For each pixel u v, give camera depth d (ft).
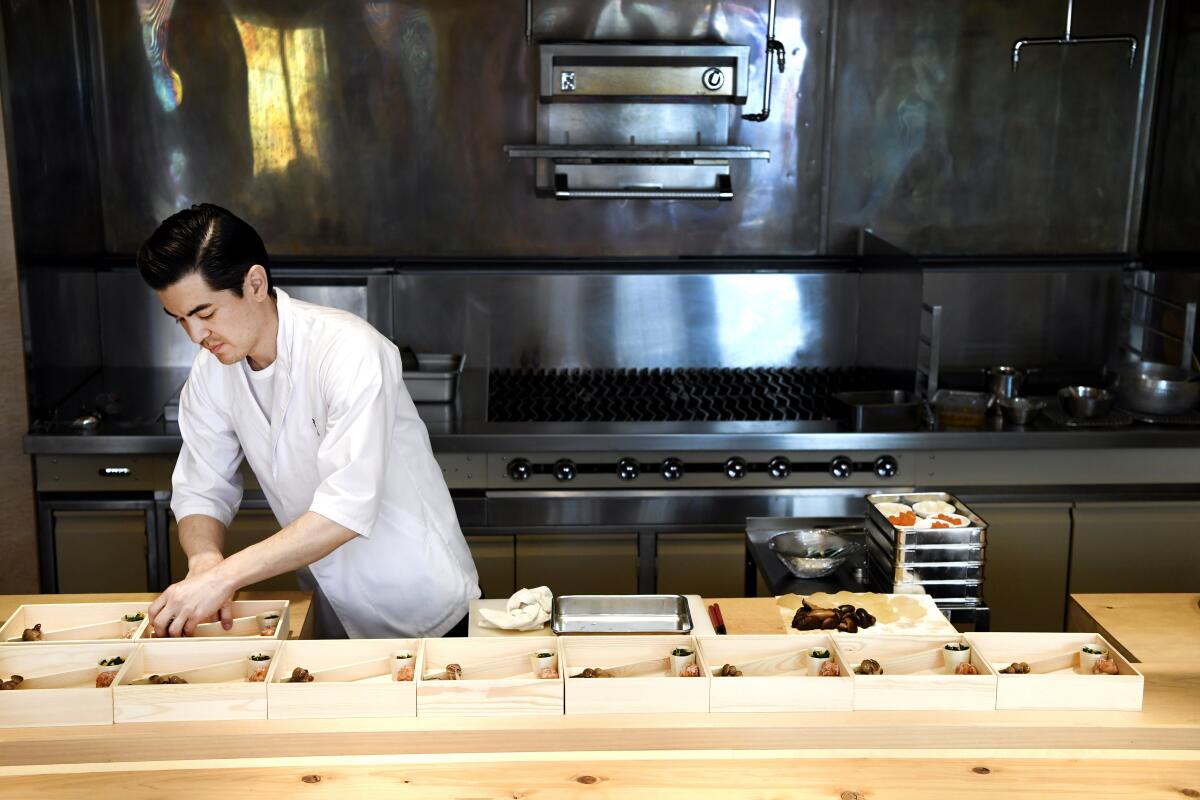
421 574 7.42
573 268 13.25
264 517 10.85
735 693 5.42
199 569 6.60
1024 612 11.55
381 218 13.16
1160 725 5.32
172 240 5.86
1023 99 13.23
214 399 7.09
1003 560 11.39
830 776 5.05
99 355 12.83
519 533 11.21
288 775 5.05
